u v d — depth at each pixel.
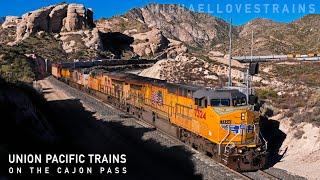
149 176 25.12
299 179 24.38
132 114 47.94
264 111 36.53
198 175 25.03
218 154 26.86
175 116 34.38
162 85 38.06
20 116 30.11
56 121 41.09
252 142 26.95
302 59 84.56
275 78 71.25
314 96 40.97
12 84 41.84
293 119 32.47
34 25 178.25
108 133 36.75
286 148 30.30
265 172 26.03
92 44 174.25
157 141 33.50
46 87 79.31
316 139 28.69
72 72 82.50
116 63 128.50
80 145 31.98
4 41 188.88
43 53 152.25
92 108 51.84
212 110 27.27
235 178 24.02
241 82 65.12
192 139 31.33
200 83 66.94
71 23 184.88
